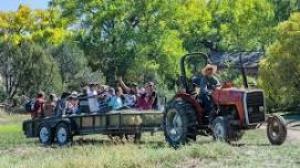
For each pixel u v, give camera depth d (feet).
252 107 55.11
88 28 189.26
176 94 59.16
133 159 41.63
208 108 56.59
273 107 153.99
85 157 44.27
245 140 62.39
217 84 58.13
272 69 144.25
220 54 249.96
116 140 65.26
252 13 244.22
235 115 55.36
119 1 185.16
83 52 204.03
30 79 209.46
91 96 68.13
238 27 245.86
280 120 54.60
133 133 65.72
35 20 213.25
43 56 211.41
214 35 248.11
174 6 192.24
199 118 56.90
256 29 244.83
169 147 54.24
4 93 211.61
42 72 209.97
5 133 86.89
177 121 57.31
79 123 68.23
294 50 141.69
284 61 142.41
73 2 189.78
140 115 65.92
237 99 54.85
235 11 245.24
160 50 189.88
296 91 143.84
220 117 54.34
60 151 56.70
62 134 68.90
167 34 191.01
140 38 185.47
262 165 39.24
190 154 43.45
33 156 52.90
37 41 206.80
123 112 65.05
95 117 66.80
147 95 69.92
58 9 200.23
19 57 209.97
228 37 248.73
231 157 43.09
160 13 190.39
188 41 234.38
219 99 55.93
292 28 142.61
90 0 187.32
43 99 78.38
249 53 247.50
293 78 142.72
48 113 76.33
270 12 245.24
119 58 186.60
